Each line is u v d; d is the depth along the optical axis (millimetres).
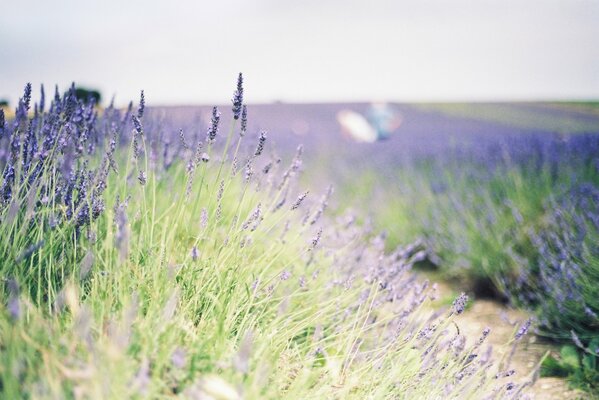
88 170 1996
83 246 1747
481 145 6672
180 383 1355
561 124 18328
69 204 1791
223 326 1637
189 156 2102
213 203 2428
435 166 6238
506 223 3836
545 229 3740
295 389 1537
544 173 4512
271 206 2182
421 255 2963
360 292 2492
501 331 3014
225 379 1387
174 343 1464
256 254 2490
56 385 1092
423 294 2221
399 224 4688
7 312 1314
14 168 1791
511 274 3549
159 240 2086
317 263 2635
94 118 2309
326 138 13367
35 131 2127
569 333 2805
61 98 2090
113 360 1133
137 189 2355
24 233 1613
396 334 1990
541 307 2979
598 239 3117
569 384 2393
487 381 1776
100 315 1477
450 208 4398
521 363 2613
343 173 7145
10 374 1077
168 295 1598
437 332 1899
